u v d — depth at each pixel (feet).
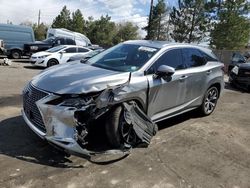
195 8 132.05
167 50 19.57
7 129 18.44
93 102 14.51
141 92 16.85
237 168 16.05
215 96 24.64
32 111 15.34
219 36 117.19
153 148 17.40
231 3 114.83
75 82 15.01
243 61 63.41
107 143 16.25
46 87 14.84
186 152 17.33
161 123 21.89
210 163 16.30
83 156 14.26
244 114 26.86
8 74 43.32
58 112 14.07
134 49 19.40
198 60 22.38
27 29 74.13
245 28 115.75
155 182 13.85
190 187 13.75
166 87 18.60
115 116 15.40
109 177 13.91
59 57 56.29
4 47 67.87
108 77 15.90
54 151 15.87
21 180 13.08
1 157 14.90
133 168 14.89
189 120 23.13
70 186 12.95
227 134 20.86
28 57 77.20
